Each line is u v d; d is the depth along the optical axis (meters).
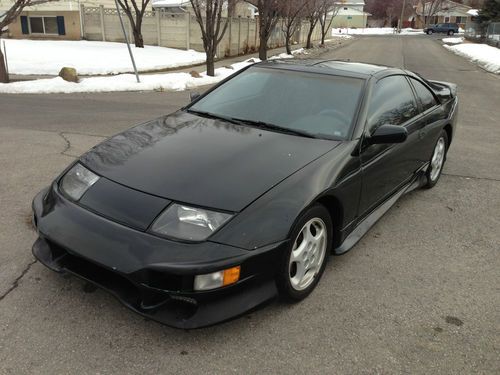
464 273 3.50
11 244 3.53
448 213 4.63
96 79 12.95
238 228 2.51
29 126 7.50
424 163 4.81
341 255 3.60
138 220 2.55
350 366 2.49
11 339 2.55
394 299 3.11
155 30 23.16
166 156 3.00
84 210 2.68
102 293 2.96
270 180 2.79
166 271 2.36
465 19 94.00
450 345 2.69
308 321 2.83
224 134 3.35
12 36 26.89
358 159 3.33
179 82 13.24
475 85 15.31
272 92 3.86
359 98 3.64
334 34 66.94
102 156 3.10
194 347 2.56
